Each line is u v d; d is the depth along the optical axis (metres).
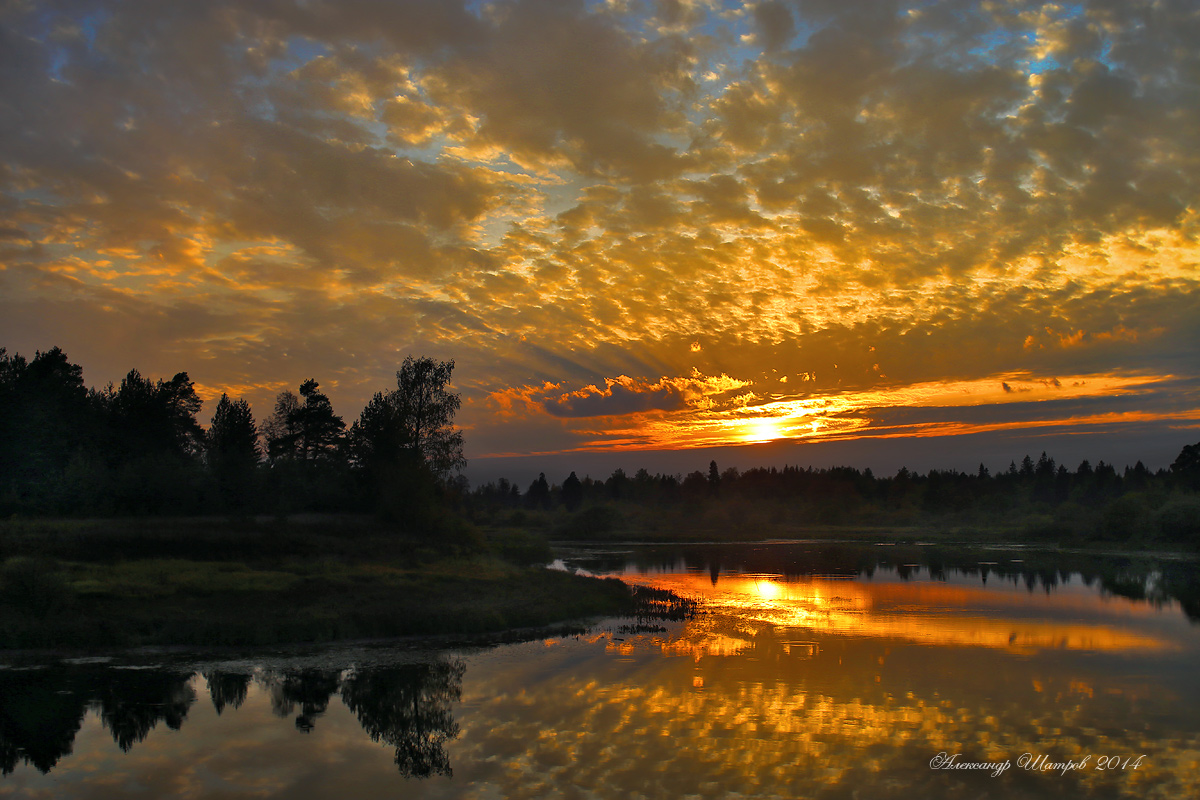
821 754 14.22
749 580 50.31
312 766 13.80
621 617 32.28
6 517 52.38
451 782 12.92
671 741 14.98
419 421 72.94
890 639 26.73
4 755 14.53
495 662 22.83
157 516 55.94
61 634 24.34
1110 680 20.22
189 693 19.11
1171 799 12.30
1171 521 83.94
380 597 33.69
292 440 89.75
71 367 77.56
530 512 148.50
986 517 162.00
